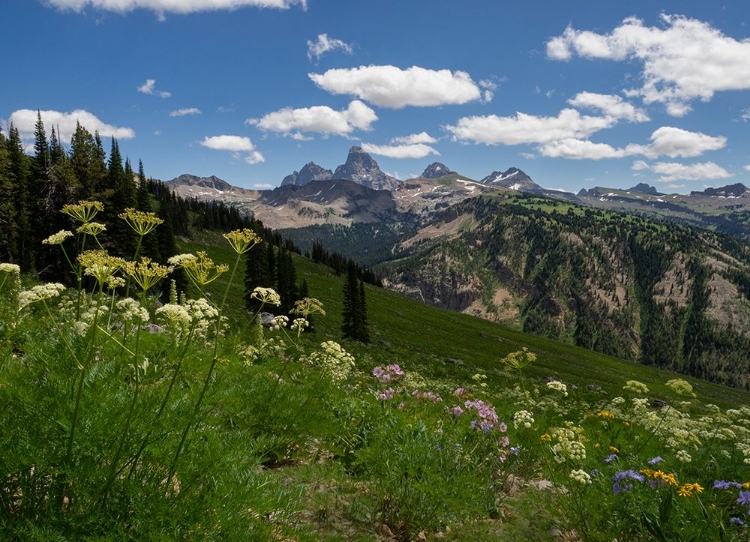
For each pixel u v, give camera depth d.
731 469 6.86
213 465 3.25
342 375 6.64
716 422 9.98
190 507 2.93
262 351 7.79
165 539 2.60
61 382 3.14
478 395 13.64
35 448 2.67
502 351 110.00
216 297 58.22
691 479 6.43
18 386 2.99
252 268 59.34
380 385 9.14
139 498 2.80
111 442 2.96
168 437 3.28
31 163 47.59
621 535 4.75
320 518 4.32
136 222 3.29
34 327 4.06
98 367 3.57
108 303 4.00
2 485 2.67
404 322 112.88
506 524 5.16
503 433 7.03
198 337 5.43
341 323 78.94
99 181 53.00
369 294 141.38
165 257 49.28
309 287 117.06
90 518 2.56
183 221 128.75
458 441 6.25
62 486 2.73
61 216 46.41
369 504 4.79
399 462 4.90
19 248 42.84
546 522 5.26
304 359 7.12
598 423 10.08
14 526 2.54
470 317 167.50
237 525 2.98
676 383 7.15
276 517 3.47
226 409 4.82
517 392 15.53
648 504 4.75
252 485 3.27
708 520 4.41
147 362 3.94
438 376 34.94
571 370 101.06
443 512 4.72
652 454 7.14
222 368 4.96
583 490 5.27
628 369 139.62
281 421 5.18
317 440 6.20
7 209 42.25
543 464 6.88
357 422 6.43
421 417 7.02
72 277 39.00
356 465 5.59
